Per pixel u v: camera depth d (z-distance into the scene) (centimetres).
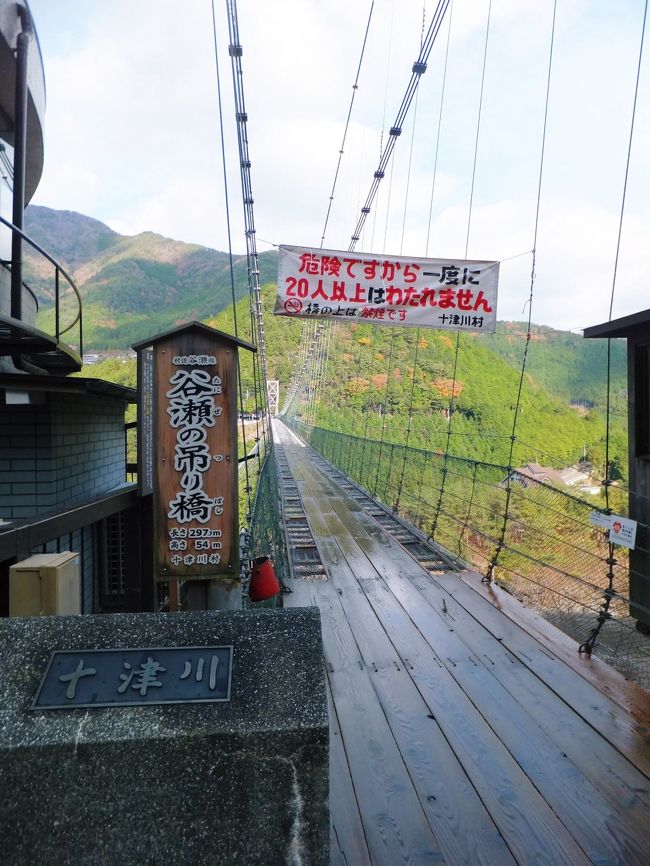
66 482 375
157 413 242
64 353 313
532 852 131
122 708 96
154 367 242
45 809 91
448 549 439
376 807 147
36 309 460
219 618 110
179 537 242
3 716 94
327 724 94
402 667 231
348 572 382
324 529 536
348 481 949
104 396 432
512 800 149
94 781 91
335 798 150
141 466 370
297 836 93
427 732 182
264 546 346
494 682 217
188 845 92
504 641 258
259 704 96
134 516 407
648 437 303
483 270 388
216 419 243
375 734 181
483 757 168
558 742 176
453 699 204
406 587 346
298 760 93
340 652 246
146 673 101
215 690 99
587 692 209
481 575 373
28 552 226
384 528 537
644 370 304
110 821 91
